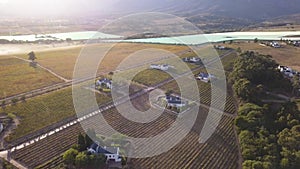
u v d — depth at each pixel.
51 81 117.94
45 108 88.50
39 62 150.00
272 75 107.88
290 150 63.41
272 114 82.00
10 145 68.19
